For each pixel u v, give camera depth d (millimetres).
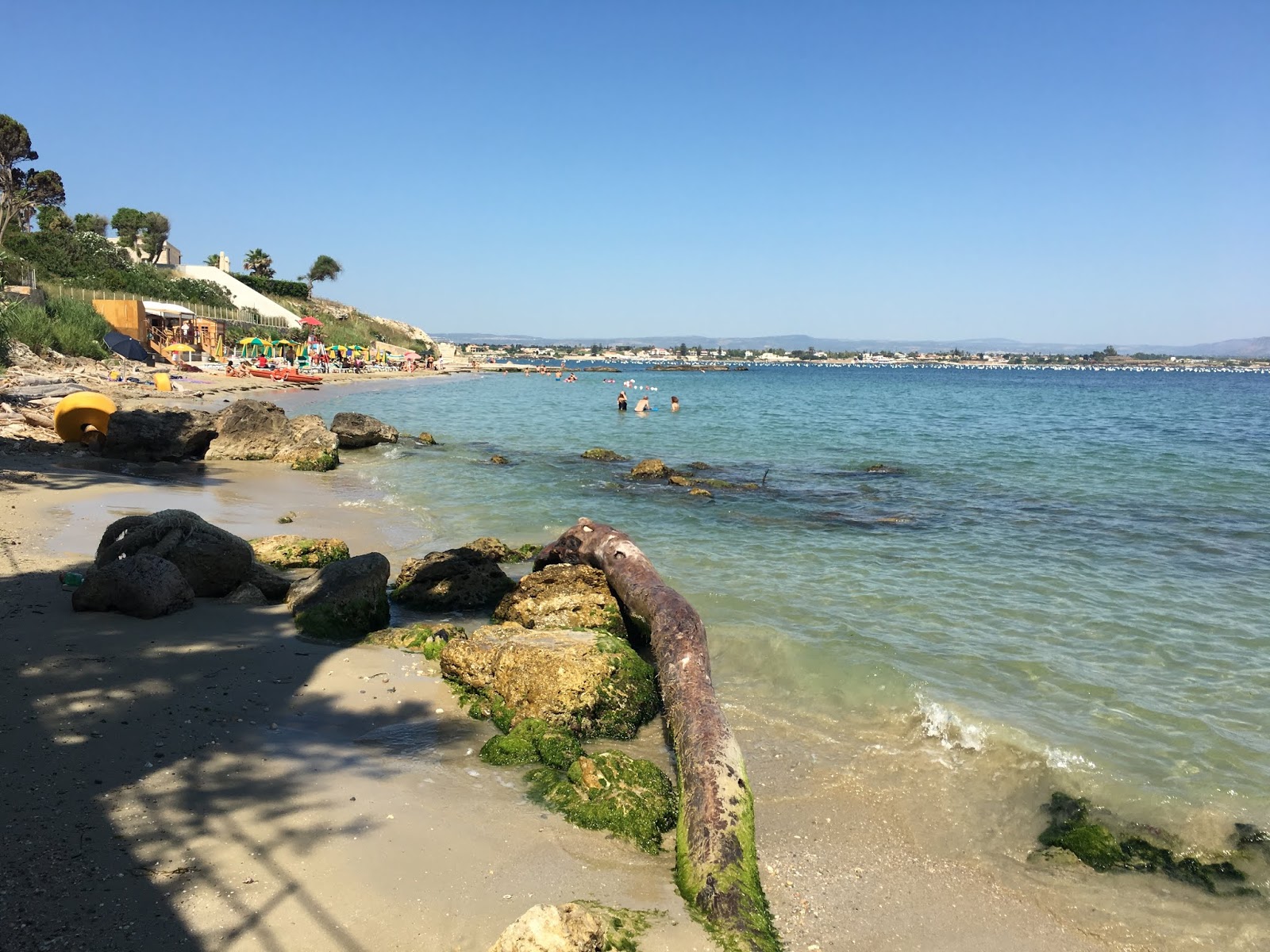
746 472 24297
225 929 4121
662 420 42281
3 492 14633
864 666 8453
